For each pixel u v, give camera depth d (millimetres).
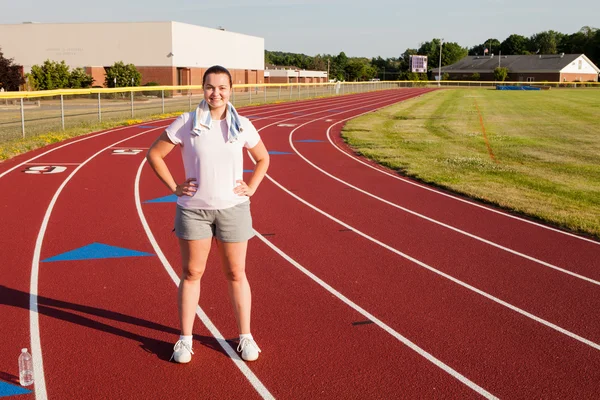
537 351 4582
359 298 5594
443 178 12016
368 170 13352
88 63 57500
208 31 61438
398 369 4250
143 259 6613
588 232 8031
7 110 30141
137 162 13656
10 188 10453
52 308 5199
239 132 3865
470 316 5227
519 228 8336
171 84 56062
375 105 40812
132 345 4527
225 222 3977
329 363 4316
